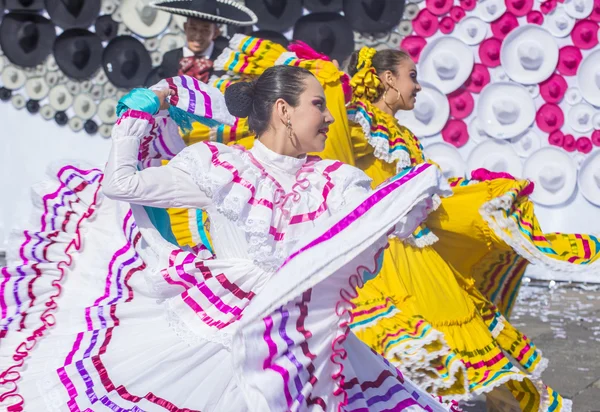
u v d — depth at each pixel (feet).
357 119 11.25
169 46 26.48
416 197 7.14
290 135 7.80
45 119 27.40
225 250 7.64
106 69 26.84
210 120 8.52
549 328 19.31
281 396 6.77
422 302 10.61
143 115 7.63
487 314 11.68
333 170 7.89
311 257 6.84
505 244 11.33
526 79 25.14
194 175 7.52
